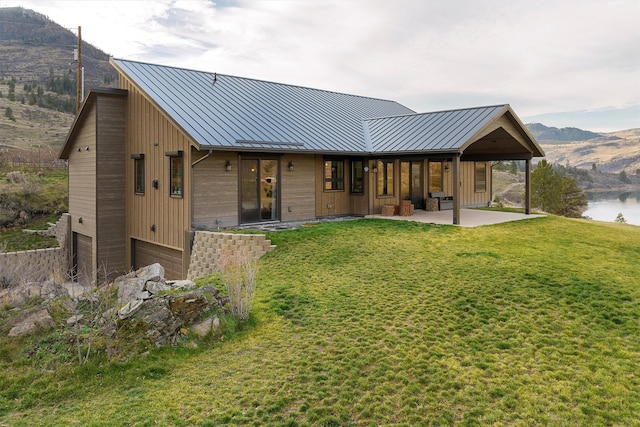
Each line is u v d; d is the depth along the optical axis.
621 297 7.25
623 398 4.63
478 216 16.58
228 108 14.76
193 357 5.73
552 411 4.47
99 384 5.08
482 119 14.99
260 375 5.22
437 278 8.45
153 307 6.23
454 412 4.50
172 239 12.96
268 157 14.13
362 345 5.91
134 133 14.64
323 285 8.40
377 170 16.88
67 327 6.20
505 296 7.41
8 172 25.27
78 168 16.44
